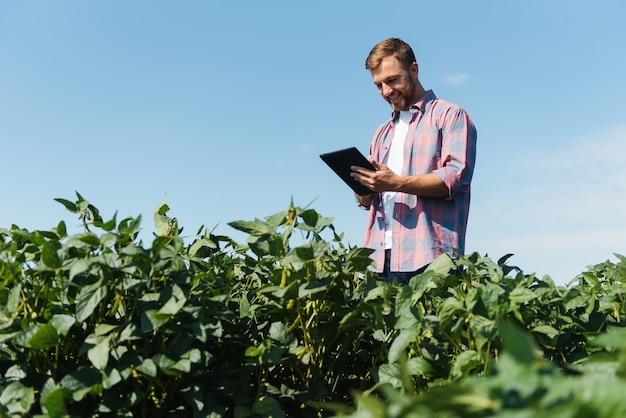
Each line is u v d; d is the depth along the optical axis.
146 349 1.95
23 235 2.29
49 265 1.91
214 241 2.76
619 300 2.29
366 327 2.40
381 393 2.30
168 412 1.99
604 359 1.24
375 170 3.35
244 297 2.29
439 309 2.02
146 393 1.92
